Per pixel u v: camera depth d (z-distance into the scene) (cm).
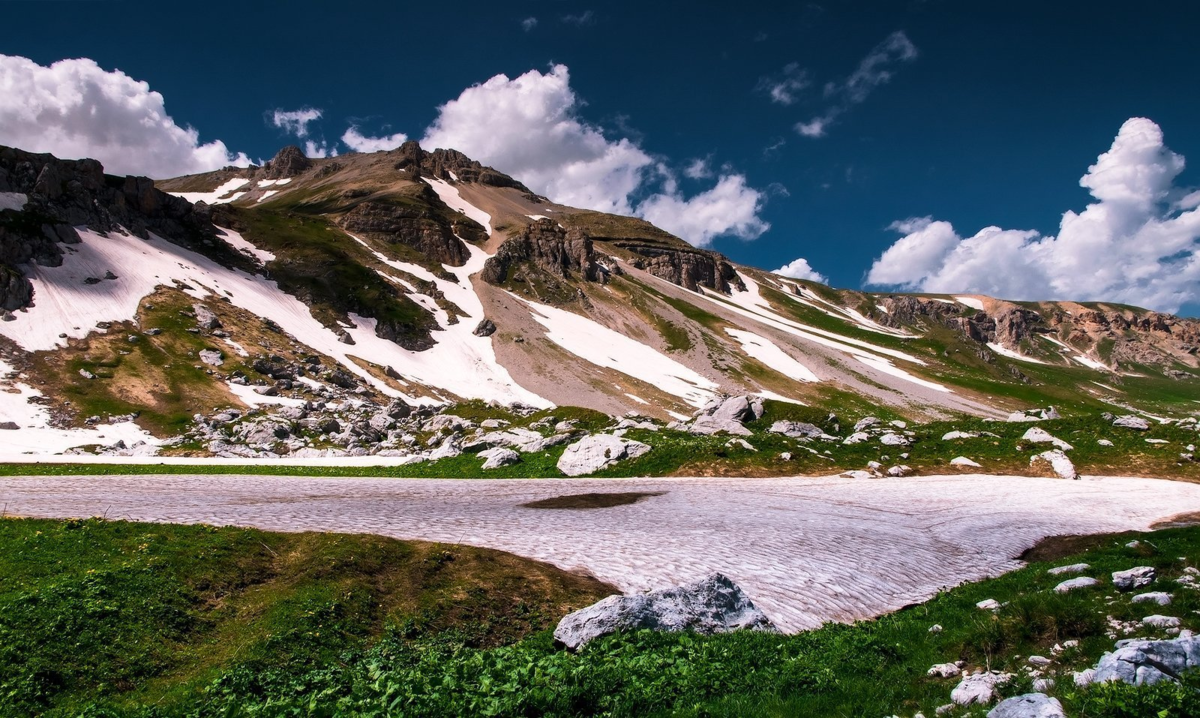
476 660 1410
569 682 1245
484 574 2147
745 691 1252
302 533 2408
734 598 1830
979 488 4041
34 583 1842
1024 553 2708
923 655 1396
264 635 1666
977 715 1009
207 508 3241
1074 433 5156
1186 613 1352
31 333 9262
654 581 2180
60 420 7644
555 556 2406
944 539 2884
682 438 5209
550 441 5347
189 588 1894
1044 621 1377
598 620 1595
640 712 1176
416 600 1956
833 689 1235
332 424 8012
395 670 1387
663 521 3055
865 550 2645
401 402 9125
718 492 3866
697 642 1523
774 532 2872
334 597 1878
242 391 9475
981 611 1697
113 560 2034
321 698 1276
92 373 8869
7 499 3366
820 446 5109
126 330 10181
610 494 3828
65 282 10700
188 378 9350
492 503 3553
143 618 1698
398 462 5675
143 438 7631
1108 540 2758
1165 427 5125
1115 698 922
